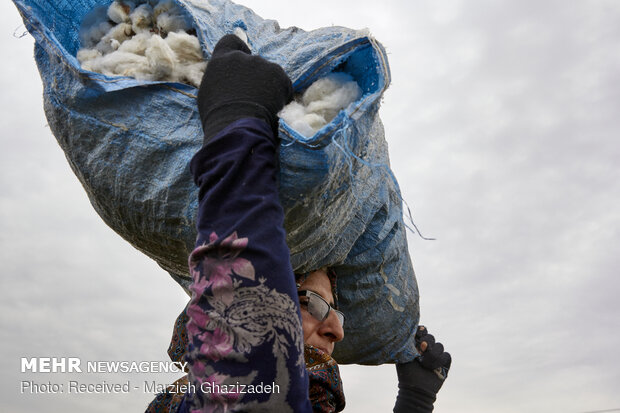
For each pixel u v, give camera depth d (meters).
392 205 1.68
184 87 1.18
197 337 0.84
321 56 1.16
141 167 1.20
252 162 0.87
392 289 1.79
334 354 1.93
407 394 2.17
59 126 1.27
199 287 0.84
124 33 1.29
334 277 1.52
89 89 1.21
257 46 1.28
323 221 1.25
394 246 1.72
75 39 1.33
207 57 1.20
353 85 1.17
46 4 1.30
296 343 0.83
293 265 1.35
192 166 0.90
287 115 1.08
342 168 1.15
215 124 0.90
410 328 1.97
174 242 1.28
